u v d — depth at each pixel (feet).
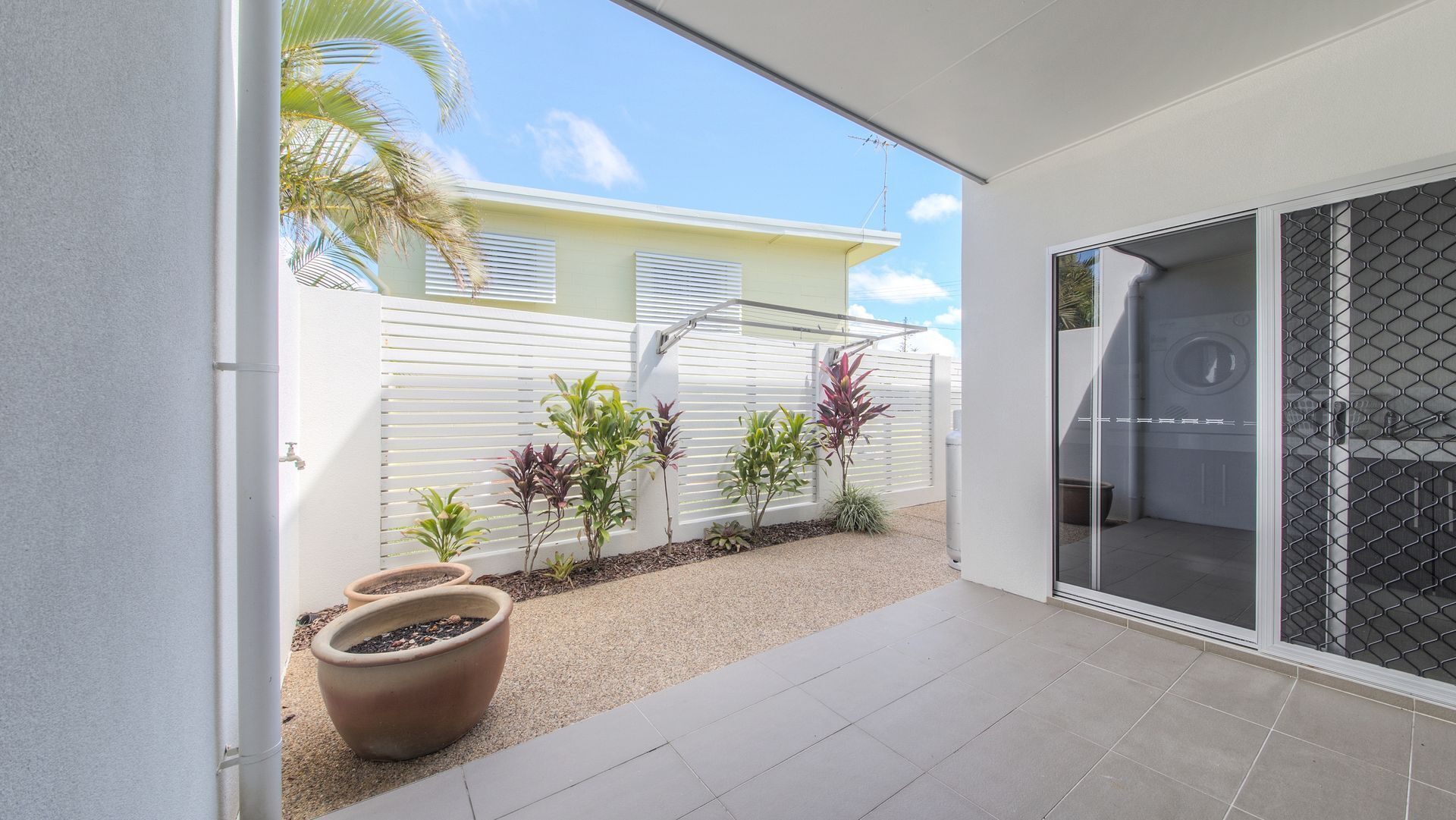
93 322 2.51
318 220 12.64
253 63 4.48
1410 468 6.55
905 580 12.17
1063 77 7.50
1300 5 6.14
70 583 2.33
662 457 13.89
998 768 5.63
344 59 10.75
